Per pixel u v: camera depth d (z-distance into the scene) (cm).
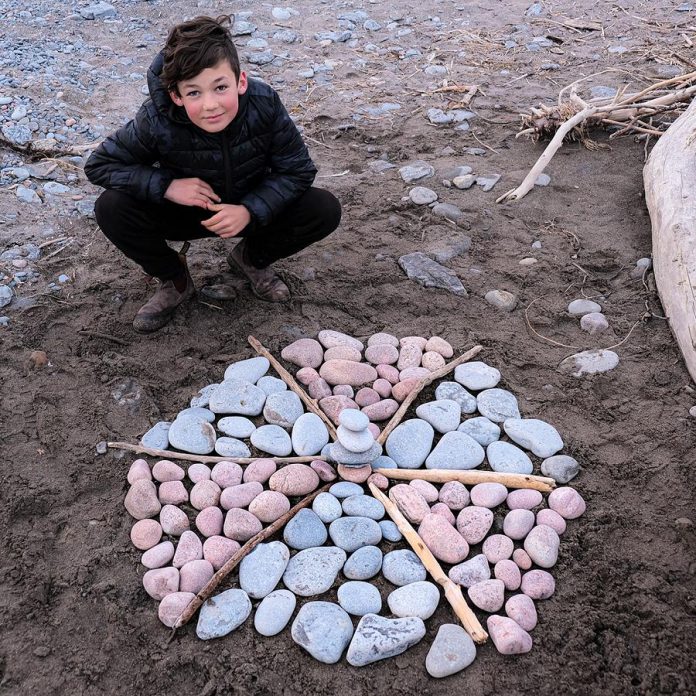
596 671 210
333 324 328
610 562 236
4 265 350
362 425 249
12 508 248
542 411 290
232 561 232
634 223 389
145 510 247
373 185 424
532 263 365
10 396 288
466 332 325
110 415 282
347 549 238
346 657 213
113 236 291
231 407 281
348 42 604
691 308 305
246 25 607
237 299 338
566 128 426
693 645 215
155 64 259
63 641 216
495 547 239
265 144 281
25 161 434
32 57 540
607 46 581
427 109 502
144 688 207
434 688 207
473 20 641
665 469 265
